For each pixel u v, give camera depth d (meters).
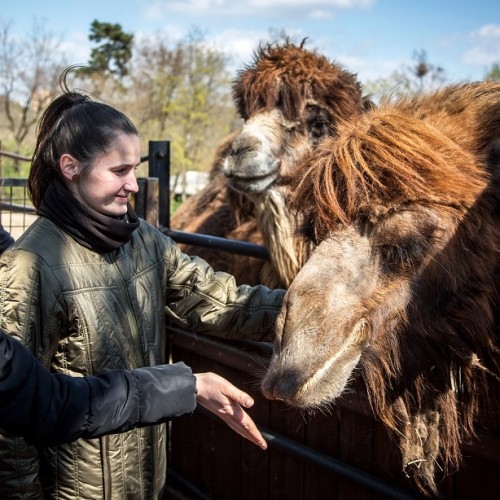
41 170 2.20
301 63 4.43
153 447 2.31
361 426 2.89
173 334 3.79
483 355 2.20
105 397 1.78
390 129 2.12
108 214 2.14
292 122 4.41
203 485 3.86
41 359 2.08
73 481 2.15
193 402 1.91
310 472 3.20
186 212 6.27
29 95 24.14
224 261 5.01
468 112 2.33
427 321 2.09
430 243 2.02
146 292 2.33
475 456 2.47
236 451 3.60
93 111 2.10
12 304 2.01
